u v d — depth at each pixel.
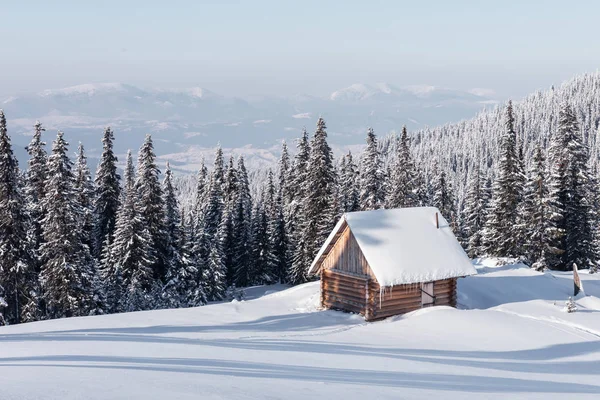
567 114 50.69
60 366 11.28
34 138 46.00
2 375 9.84
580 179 50.09
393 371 13.70
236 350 16.09
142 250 44.47
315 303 30.69
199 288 49.16
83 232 42.03
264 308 29.66
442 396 10.43
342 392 9.80
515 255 49.44
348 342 20.67
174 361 12.88
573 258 50.78
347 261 28.78
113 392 8.22
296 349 17.28
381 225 29.00
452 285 29.12
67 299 37.50
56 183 37.75
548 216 46.56
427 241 29.19
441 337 22.41
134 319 25.80
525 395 11.36
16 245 36.41
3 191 35.28
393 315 27.52
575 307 28.16
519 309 28.45
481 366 16.20
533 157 47.16
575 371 16.78
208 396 8.31
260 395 8.77
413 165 62.06
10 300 36.69
